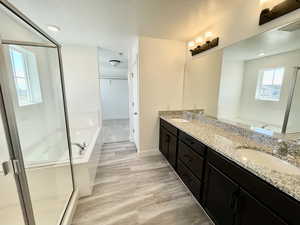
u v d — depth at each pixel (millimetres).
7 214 1327
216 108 1995
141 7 1569
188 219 1427
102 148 3221
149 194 1770
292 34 1103
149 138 2816
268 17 1231
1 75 893
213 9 1625
